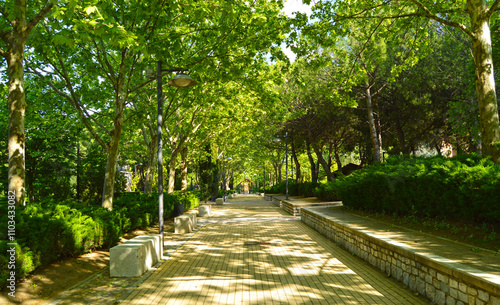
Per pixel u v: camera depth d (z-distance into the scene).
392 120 23.00
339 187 15.02
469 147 22.27
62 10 5.80
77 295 5.35
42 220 6.37
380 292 5.33
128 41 6.13
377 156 19.48
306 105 21.95
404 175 8.83
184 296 5.27
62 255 7.30
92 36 8.93
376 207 11.51
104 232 8.48
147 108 14.35
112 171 11.39
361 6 12.18
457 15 12.43
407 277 5.55
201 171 34.62
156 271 6.93
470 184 6.46
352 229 8.50
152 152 18.12
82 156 21.89
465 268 4.22
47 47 10.17
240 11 9.80
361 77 14.61
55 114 15.51
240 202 36.88
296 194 33.06
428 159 8.73
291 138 34.94
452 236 6.69
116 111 11.16
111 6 8.70
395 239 6.70
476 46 8.66
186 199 22.00
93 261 7.54
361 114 23.62
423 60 18.88
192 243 10.44
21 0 7.66
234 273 6.69
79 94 13.43
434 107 20.98
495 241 5.79
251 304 4.88
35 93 13.62
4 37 7.77
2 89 13.34
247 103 21.34
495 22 15.54
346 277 6.28
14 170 7.57
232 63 11.39
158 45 9.01
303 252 8.81
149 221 13.58
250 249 9.30
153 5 7.95
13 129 7.66
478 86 8.57
